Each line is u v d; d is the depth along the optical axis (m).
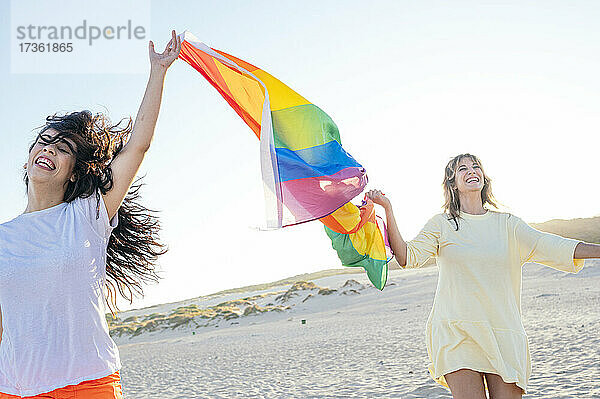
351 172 4.08
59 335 2.79
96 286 2.92
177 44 3.23
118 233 3.30
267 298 42.66
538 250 4.46
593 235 34.53
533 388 7.96
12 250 2.83
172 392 12.95
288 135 4.16
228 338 27.03
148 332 37.25
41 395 2.77
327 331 23.22
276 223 3.56
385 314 26.56
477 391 4.18
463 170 4.62
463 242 4.44
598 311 16.53
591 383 7.84
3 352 2.85
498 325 4.28
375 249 4.58
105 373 2.84
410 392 8.97
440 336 4.34
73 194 3.00
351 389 10.23
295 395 10.48
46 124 3.06
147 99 3.16
